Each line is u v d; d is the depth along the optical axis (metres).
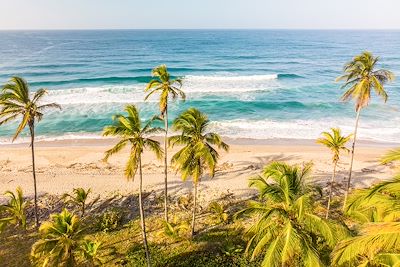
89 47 163.00
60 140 40.06
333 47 171.12
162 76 20.55
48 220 23.45
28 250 20.33
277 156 35.38
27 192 27.12
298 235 11.69
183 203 25.61
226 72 86.19
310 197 12.72
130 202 25.78
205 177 29.70
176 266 19.08
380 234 8.48
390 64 105.50
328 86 69.44
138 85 66.25
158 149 17.38
